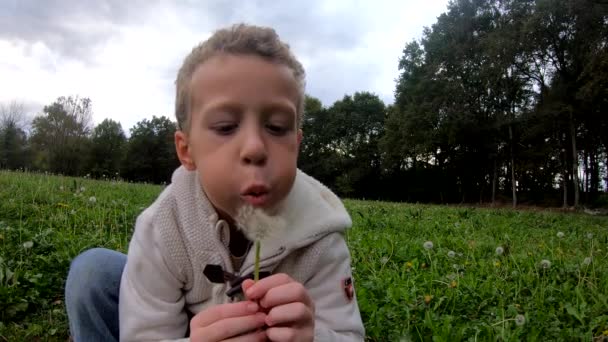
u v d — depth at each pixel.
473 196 47.22
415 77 42.91
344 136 57.41
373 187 54.09
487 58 33.19
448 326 2.74
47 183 8.87
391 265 4.53
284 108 1.20
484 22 37.19
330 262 1.59
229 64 1.19
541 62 33.00
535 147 37.25
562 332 2.87
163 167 58.88
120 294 1.57
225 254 1.50
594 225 12.29
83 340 1.71
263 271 1.47
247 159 1.16
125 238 4.69
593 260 4.65
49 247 4.25
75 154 57.69
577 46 29.77
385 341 2.73
